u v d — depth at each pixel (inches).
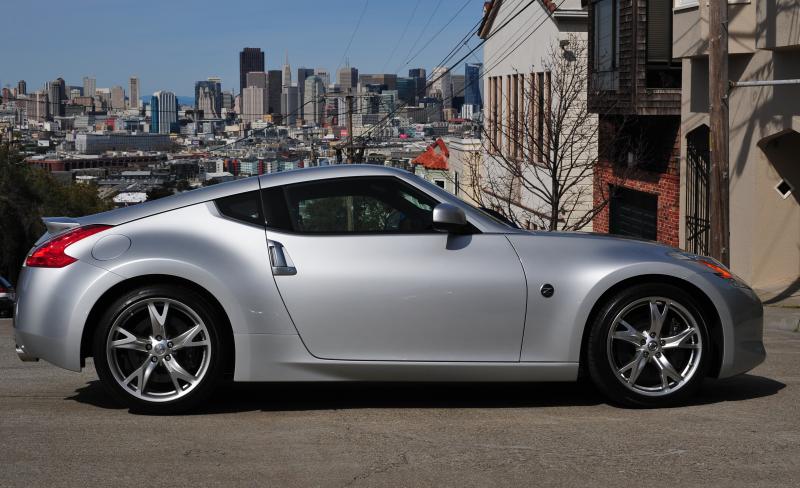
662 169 816.9
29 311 223.1
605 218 964.6
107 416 223.3
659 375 230.7
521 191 1127.6
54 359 221.1
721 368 232.2
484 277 223.0
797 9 555.8
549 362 224.7
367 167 234.4
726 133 552.4
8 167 1961.1
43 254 225.1
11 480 175.9
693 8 679.7
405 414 224.7
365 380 224.2
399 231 227.5
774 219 637.9
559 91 876.0
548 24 1013.8
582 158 975.0
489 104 1312.7
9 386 262.8
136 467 183.6
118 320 219.0
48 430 210.5
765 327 489.7
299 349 221.8
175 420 219.3
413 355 222.8
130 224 226.8
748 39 631.2
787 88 597.9
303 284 221.5
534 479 175.5
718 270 234.4
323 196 229.5
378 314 221.8
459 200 232.5
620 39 819.4
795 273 642.2
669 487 170.7
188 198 230.4
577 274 224.8
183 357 223.8
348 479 176.2
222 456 190.7
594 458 187.8
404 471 180.7
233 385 257.9
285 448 196.2
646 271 225.6
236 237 224.5
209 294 222.8
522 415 223.1
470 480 175.3
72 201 2723.9
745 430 208.1
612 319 225.5
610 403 234.1
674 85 797.9
